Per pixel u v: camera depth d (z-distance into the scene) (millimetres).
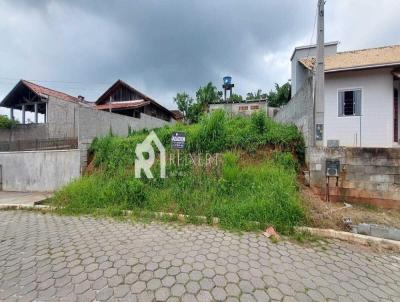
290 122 7441
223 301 2117
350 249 3137
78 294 2252
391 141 7734
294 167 5512
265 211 3834
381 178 4629
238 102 18453
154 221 4203
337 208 4473
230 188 4730
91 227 4055
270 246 3168
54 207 5340
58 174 7668
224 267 2654
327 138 8320
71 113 14539
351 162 4812
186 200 4699
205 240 3361
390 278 2529
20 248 3312
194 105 24500
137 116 16984
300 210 3818
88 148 7707
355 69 7605
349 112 8148
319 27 5363
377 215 4242
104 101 19141
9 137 12859
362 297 2201
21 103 15492
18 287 2395
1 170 8367
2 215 5188
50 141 9156
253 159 5863
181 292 2242
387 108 7742
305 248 3137
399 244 3189
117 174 6336
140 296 2199
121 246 3230
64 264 2811
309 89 5348
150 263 2756
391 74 7648
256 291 2248
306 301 2123
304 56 11484
